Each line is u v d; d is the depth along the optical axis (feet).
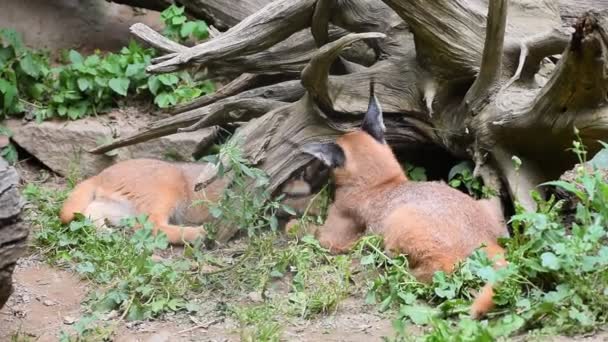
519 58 35.32
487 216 31.53
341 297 29.66
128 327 28.76
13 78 47.01
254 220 33.91
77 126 45.80
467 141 36.19
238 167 33.76
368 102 37.37
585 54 28.94
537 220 28.14
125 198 38.47
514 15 37.78
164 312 29.66
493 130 34.42
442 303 28.02
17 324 29.12
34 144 45.73
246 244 35.47
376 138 35.06
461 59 35.27
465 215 30.73
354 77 37.78
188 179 39.47
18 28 51.44
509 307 26.61
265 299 30.22
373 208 32.83
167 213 38.22
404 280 29.60
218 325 28.68
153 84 47.24
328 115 37.35
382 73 37.83
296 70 40.75
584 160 33.32
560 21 38.68
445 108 37.04
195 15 49.49
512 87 35.58
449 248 29.60
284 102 39.34
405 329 26.53
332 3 37.40
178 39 49.70
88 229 35.76
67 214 36.73
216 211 33.53
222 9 46.68
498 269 27.22
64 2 53.01
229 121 40.22
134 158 44.98
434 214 30.50
